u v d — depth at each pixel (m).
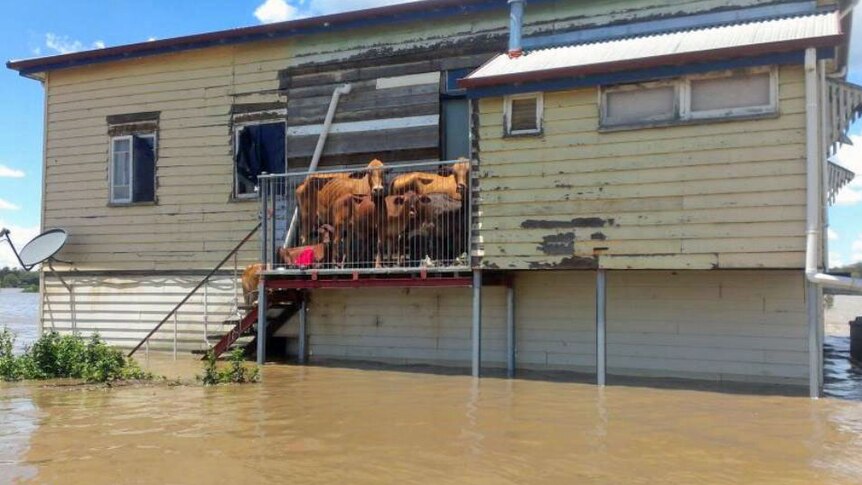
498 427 6.70
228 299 13.06
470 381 9.63
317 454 5.77
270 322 12.35
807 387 9.09
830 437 6.29
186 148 13.67
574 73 9.01
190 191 13.59
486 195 9.68
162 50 13.70
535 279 10.84
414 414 7.32
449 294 11.46
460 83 9.63
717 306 9.77
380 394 8.55
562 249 9.23
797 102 8.16
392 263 10.28
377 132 12.23
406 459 5.61
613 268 8.98
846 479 5.07
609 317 10.36
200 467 5.43
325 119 12.59
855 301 40.34
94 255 14.27
